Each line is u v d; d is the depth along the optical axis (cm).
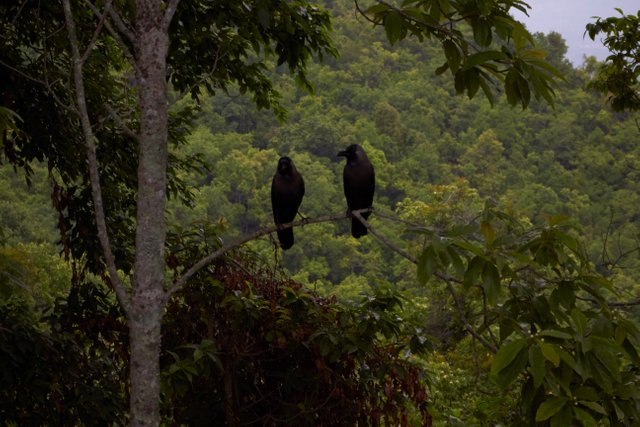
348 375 532
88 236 645
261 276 551
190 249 539
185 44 691
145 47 281
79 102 279
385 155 11756
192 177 9725
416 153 11781
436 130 12731
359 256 9075
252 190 10019
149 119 279
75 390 606
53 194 631
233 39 650
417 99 13100
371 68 13825
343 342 499
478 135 12975
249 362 559
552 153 12200
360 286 8144
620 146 12281
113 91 734
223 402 553
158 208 277
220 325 548
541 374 219
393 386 529
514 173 11794
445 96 13588
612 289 272
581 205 10544
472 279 243
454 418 571
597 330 258
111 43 759
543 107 13212
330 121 11706
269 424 564
